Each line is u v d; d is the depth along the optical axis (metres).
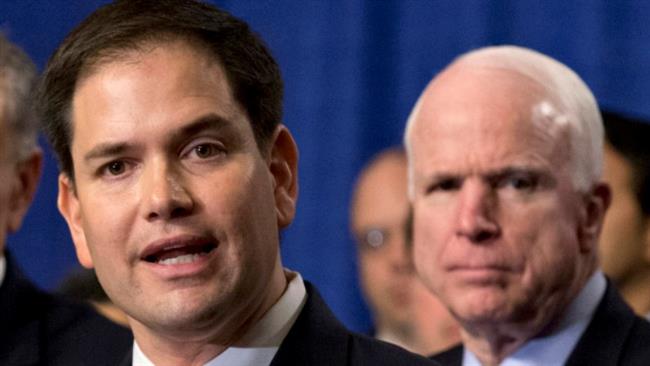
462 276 6.96
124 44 5.23
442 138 7.03
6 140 8.09
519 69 7.11
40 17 12.11
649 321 7.22
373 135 11.55
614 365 6.98
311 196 11.66
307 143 11.66
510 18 11.26
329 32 11.62
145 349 5.43
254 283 5.23
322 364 5.43
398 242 10.37
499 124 6.96
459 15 11.38
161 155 5.14
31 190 8.35
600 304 7.18
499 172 6.94
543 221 6.96
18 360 8.06
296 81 11.67
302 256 11.70
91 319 8.23
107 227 5.18
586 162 7.12
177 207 5.08
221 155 5.20
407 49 11.50
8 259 8.36
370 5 11.55
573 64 11.11
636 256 8.39
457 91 7.06
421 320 10.12
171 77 5.18
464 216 6.93
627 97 11.02
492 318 6.95
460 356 7.61
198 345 5.34
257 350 5.38
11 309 8.19
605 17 11.07
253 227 5.20
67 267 12.06
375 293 10.34
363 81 11.55
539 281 6.96
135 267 5.18
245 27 5.41
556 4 11.16
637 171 8.32
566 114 7.08
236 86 5.29
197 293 5.14
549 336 7.08
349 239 11.59
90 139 5.22
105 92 5.20
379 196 10.47
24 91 8.14
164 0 5.36
